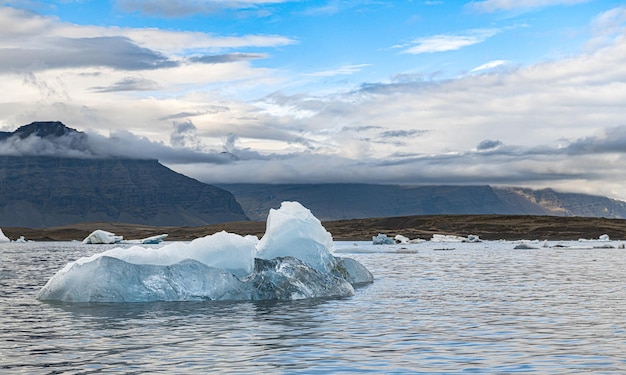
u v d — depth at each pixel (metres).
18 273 45.38
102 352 13.84
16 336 16.12
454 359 13.01
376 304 23.75
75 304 23.73
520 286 32.06
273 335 16.20
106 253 25.94
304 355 13.45
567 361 12.78
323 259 30.25
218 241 26.73
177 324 18.30
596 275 40.62
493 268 48.72
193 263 25.73
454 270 46.03
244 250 26.91
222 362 12.70
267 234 29.78
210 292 25.27
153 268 25.22
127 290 24.42
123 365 12.41
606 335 16.14
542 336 15.99
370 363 12.59
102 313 20.91
